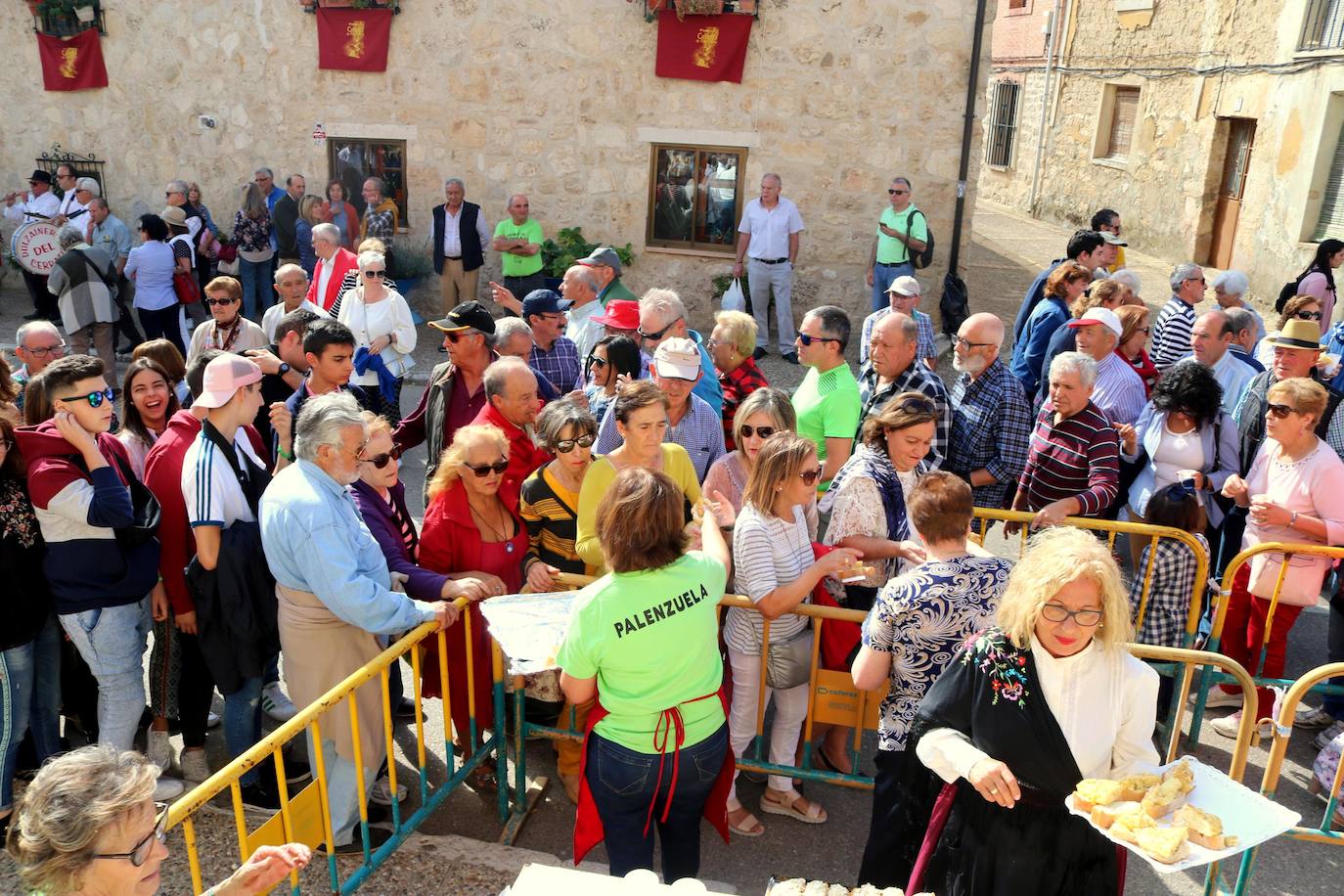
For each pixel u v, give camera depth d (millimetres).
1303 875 3744
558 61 11719
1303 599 4461
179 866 3611
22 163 13938
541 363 6047
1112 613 2459
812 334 4832
